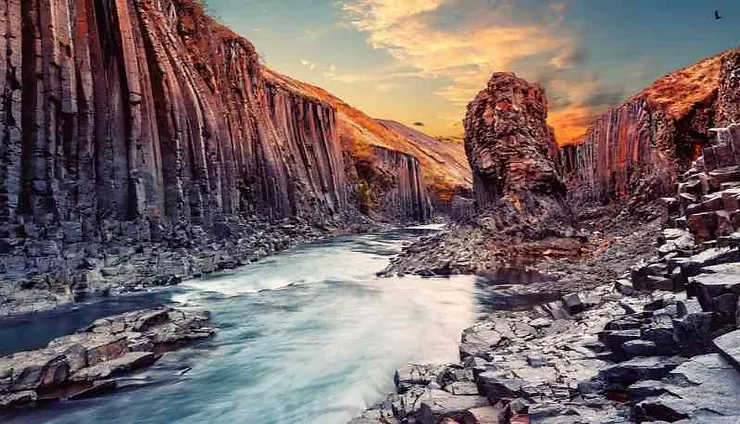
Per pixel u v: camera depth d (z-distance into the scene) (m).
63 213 28.00
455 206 81.50
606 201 58.31
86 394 12.51
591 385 8.34
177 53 45.72
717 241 10.88
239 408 11.86
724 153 15.62
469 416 8.70
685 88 44.28
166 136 39.81
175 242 35.28
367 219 94.00
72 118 30.39
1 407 11.61
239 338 17.50
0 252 23.72
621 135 53.97
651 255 25.03
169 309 19.72
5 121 26.50
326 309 21.98
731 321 7.30
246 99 61.59
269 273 33.06
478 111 43.38
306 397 12.42
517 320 16.62
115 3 35.94
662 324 8.78
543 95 46.94
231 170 50.38
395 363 14.63
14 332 17.98
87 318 20.22
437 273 30.41
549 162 41.28
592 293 18.47
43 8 29.56
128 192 34.19
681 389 5.86
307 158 79.56
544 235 35.22
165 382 13.46
